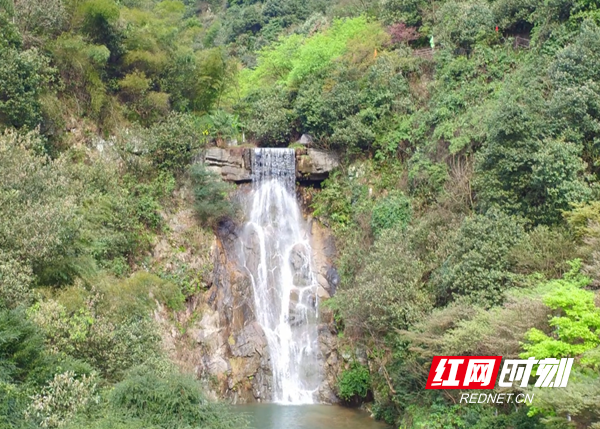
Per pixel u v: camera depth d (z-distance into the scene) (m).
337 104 30.61
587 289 15.53
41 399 12.85
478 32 29.14
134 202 24.56
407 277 20.39
